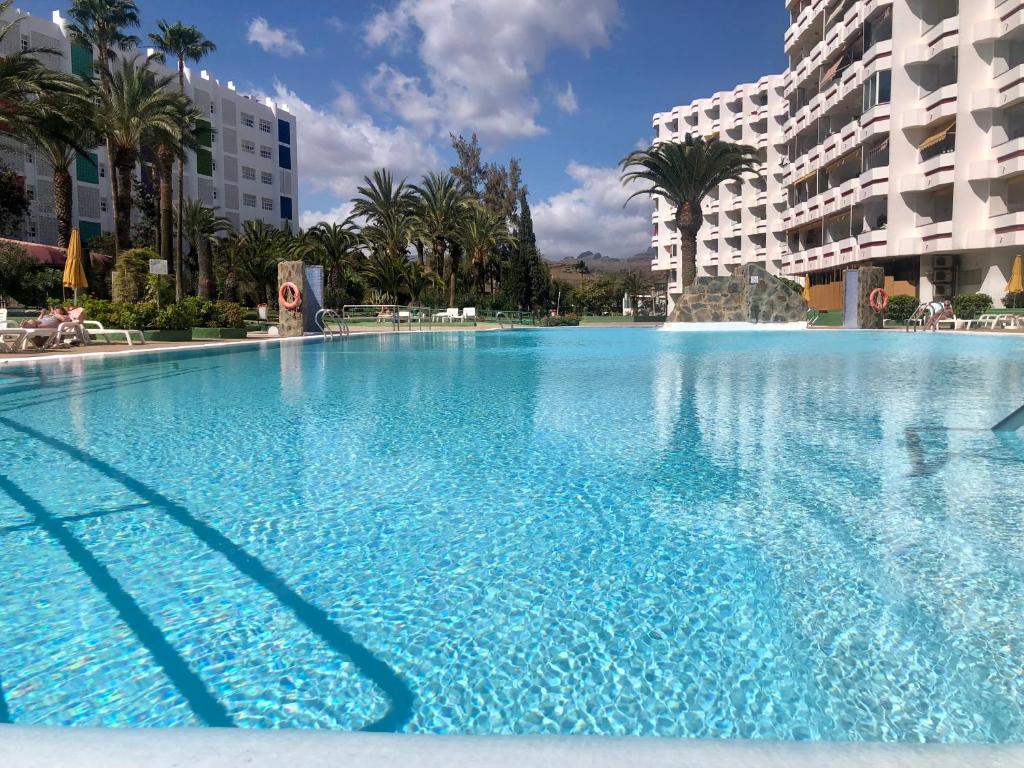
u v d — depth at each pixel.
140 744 0.93
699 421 5.99
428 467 4.35
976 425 5.70
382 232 47.41
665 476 4.08
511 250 53.19
